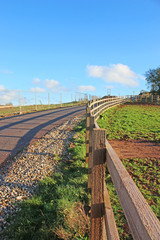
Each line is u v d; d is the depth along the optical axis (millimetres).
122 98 29781
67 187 3840
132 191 907
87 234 2531
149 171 4449
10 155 5992
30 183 4254
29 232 2779
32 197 3656
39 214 3184
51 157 5875
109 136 8195
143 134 8438
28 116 14938
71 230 2607
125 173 1110
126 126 10312
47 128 10078
